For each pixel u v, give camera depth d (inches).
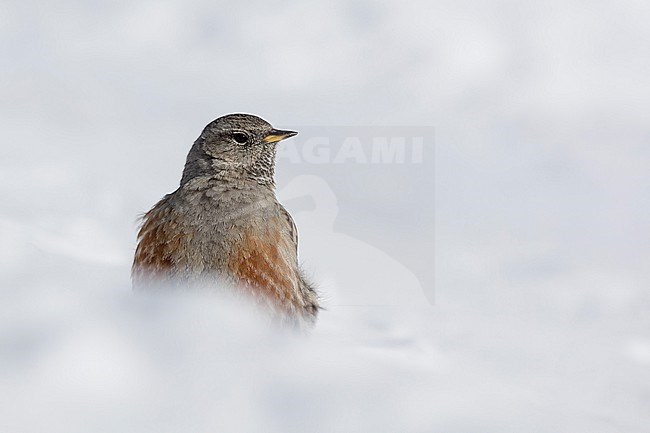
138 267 371.9
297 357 245.1
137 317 242.8
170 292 358.0
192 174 381.1
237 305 361.4
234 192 370.6
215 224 364.5
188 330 240.8
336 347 278.1
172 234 365.7
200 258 362.3
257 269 364.5
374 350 359.9
